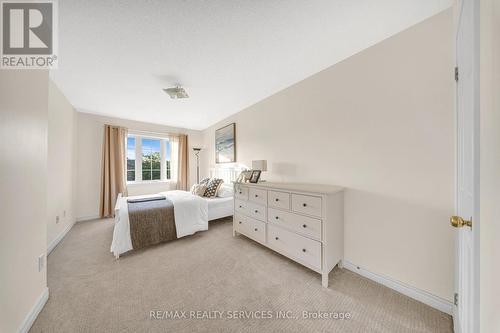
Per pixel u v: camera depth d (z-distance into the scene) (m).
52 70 2.07
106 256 2.15
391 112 1.54
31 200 1.23
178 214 2.61
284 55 1.83
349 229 1.82
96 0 1.19
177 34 1.52
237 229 2.66
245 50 1.75
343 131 1.89
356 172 1.78
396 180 1.52
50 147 2.36
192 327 1.18
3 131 0.96
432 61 1.34
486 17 0.59
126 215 2.25
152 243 2.36
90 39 1.55
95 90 2.63
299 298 1.45
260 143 3.02
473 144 0.65
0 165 0.93
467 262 0.84
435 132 1.33
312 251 1.67
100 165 3.80
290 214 1.87
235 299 1.44
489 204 0.57
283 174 2.60
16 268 1.06
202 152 5.19
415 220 1.42
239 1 1.23
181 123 4.54
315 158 2.17
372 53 1.67
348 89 1.85
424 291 1.38
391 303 1.38
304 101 2.30
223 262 2.00
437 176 1.32
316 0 1.23
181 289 1.56
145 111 3.59
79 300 1.42
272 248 2.09
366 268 1.70
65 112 2.87
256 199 2.30
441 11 1.30
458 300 1.06
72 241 2.59
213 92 2.71
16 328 1.05
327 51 1.77
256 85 2.48
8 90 1.00
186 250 2.29
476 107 0.65
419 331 1.14
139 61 1.91
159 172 4.66
